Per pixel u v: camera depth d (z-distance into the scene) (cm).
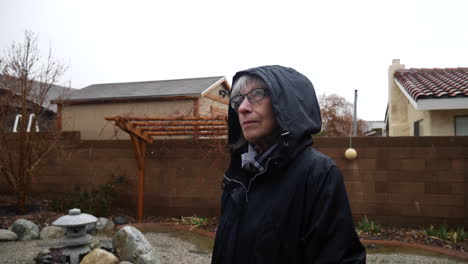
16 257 476
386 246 529
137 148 697
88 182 792
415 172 615
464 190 593
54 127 862
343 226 110
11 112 796
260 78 132
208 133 701
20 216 673
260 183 128
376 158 633
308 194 116
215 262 136
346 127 2255
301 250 115
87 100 1128
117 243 448
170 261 466
